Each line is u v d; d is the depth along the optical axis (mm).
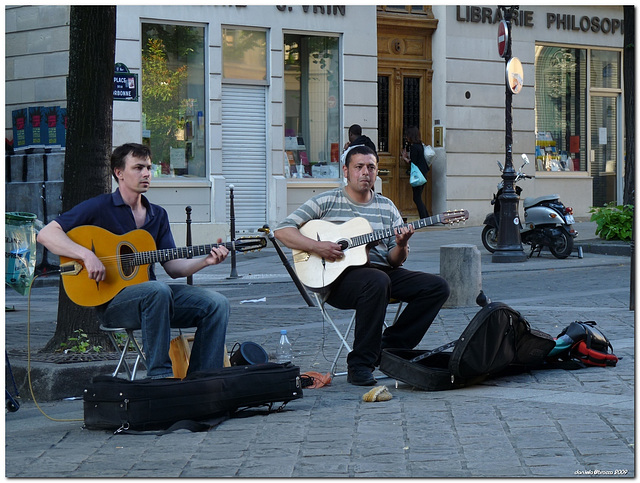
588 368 6785
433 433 5047
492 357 6230
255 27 18906
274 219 19000
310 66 19656
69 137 7531
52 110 17234
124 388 5336
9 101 17906
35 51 17547
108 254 5930
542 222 15203
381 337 6613
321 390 6383
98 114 7512
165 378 5574
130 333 5871
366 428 5227
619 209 16812
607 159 23562
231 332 9062
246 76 18938
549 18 22266
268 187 19125
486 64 21344
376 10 20125
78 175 7480
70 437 5332
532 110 22078
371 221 6754
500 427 5121
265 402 5664
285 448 4852
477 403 5750
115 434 5344
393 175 20875
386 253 6777
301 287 10727
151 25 17938
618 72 23531
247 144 18969
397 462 4512
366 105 20062
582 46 22875
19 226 12023
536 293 11312
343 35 19781
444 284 6656
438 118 21078
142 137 17875
